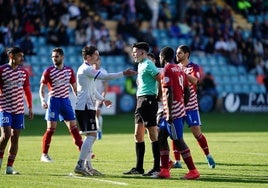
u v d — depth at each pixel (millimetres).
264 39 137000
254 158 52406
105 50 120312
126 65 120750
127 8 125562
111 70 119125
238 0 143375
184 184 38250
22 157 52500
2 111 42281
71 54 118625
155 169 42188
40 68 114250
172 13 134375
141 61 43312
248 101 121562
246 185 38000
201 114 114438
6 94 42375
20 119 42781
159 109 44625
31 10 115812
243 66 132125
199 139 46719
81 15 121188
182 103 40969
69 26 124250
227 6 143125
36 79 112625
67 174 42500
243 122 97750
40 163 48688
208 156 46625
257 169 45719
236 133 78438
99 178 40656
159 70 46000
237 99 120750
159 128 41344
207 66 129125
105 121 97625
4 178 40156
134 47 43219
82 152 42094
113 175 42344
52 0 118625
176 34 131000
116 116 107250
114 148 60250
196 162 49938
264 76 132125
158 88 43469
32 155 54000
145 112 42719
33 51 114625
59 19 118812
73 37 120500
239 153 56094
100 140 68625
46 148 50312
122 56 121250
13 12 113062
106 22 129000
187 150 40656
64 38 118312
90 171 42438
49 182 38500
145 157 53250
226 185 37906
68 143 64875
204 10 135375
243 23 142375
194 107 46750
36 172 43438
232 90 128750
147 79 43000
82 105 42938
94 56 43688
